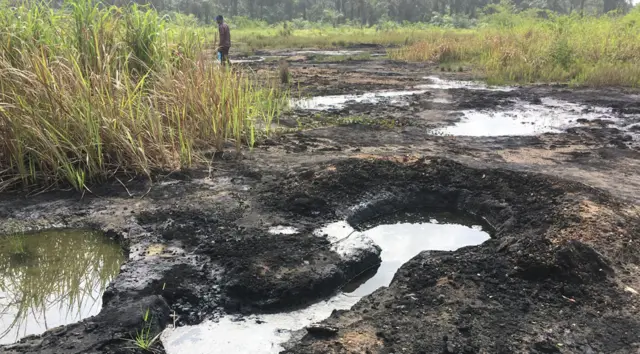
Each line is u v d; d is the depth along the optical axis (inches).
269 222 156.3
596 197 162.2
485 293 116.6
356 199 172.7
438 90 407.8
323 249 139.6
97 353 97.4
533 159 221.6
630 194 177.8
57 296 123.7
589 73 453.7
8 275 132.9
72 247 146.1
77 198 176.6
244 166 206.7
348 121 292.8
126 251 143.3
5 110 184.7
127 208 167.8
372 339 101.3
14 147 182.5
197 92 231.0
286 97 366.9
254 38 1095.6
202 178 194.2
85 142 190.7
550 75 465.1
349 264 133.3
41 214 164.6
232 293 119.5
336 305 120.0
